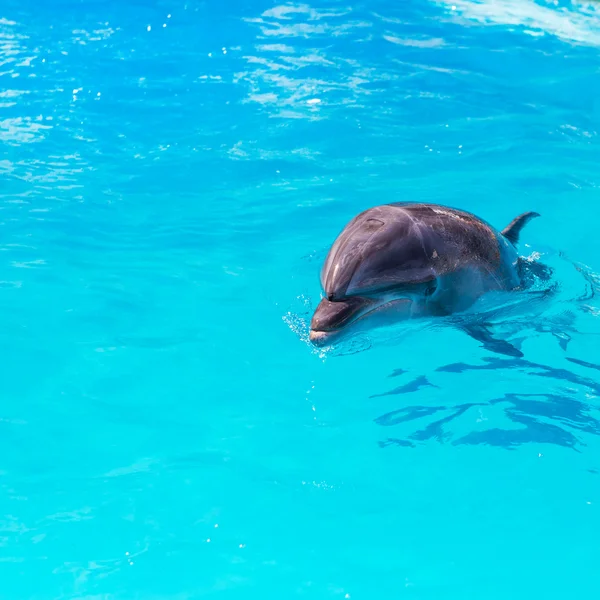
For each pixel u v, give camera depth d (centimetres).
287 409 483
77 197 741
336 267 487
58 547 386
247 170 800
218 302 585
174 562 379
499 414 482
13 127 883
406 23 1237
